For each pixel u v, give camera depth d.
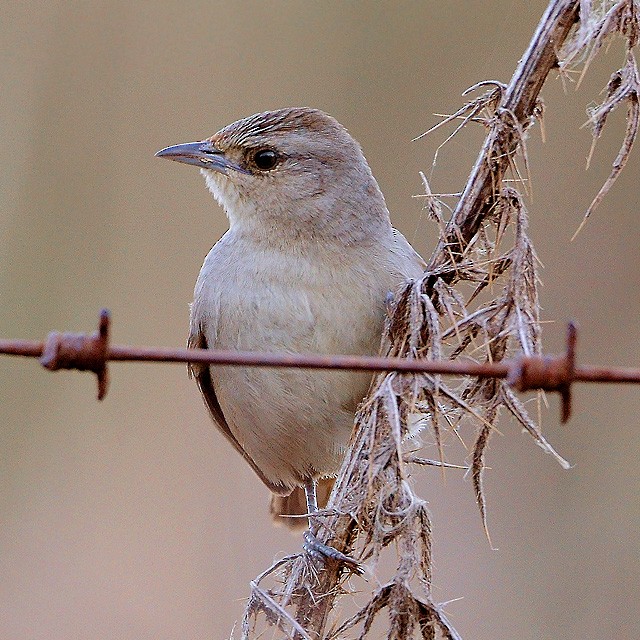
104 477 12.65
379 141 13.69
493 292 7.20
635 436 11.60
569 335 4.64
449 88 13.44
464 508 11.77
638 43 6.21
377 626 9.28
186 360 4.67
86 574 12.09
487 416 6.23
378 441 6.21
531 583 11.28
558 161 12.77
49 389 12.73
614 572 11.09
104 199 13.62
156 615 11.87
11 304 12.97
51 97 13.74
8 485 12.29
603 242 12.46
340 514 6.39
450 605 11.24
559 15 6.39
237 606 11.93
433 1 13.69
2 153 13.41
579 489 11.63
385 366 4.73
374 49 13.95
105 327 4.64
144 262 13.55
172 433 12.98
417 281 6.55
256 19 14.40
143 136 13.94
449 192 13.06
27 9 13.84
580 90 12.73
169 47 14.22
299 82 14.16
